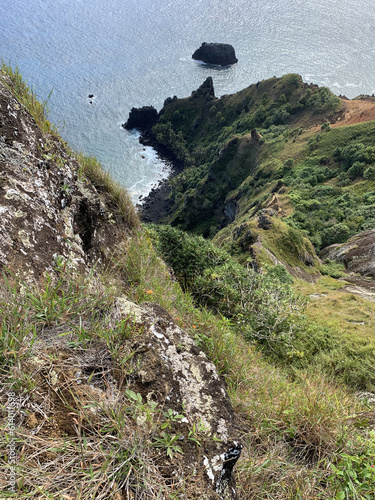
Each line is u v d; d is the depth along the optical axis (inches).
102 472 58.5
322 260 1578.5
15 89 176.9
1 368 65.2
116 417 67.2
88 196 166.6
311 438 111.0
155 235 313.3
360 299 760.3
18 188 116.3
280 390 139.2
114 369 78.6
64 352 75.6
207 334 149.6
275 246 1249.4
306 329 415.5
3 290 81.4
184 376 89.7
